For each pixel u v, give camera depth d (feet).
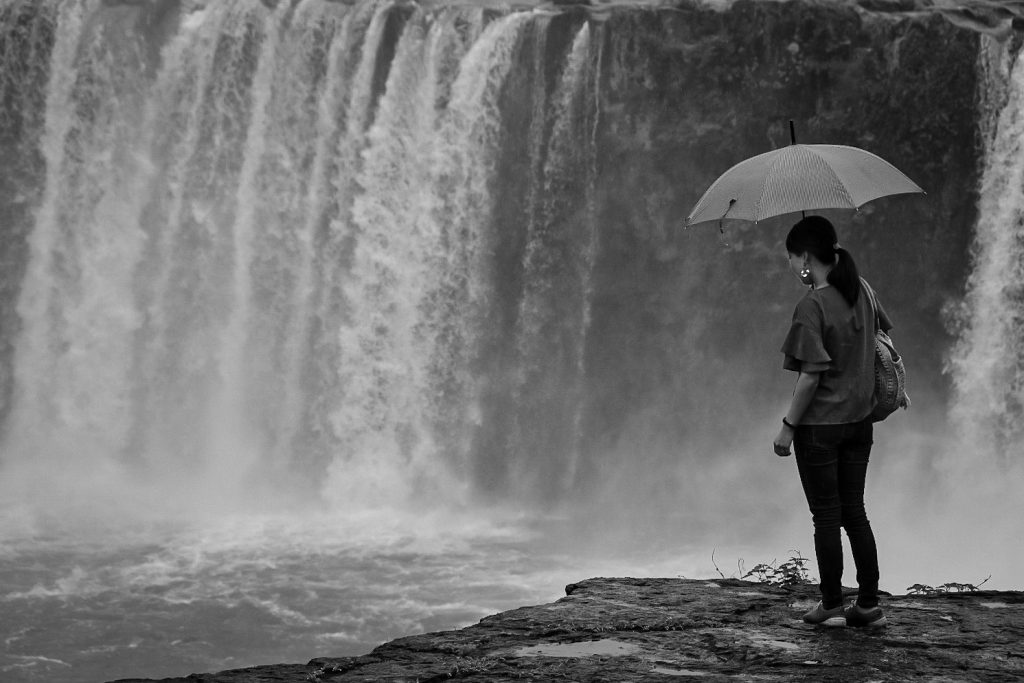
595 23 77.36
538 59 78.43
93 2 83.15
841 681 14.97
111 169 82.89
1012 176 72.90
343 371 81.76
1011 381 73.77
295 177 81.61
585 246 79.46
